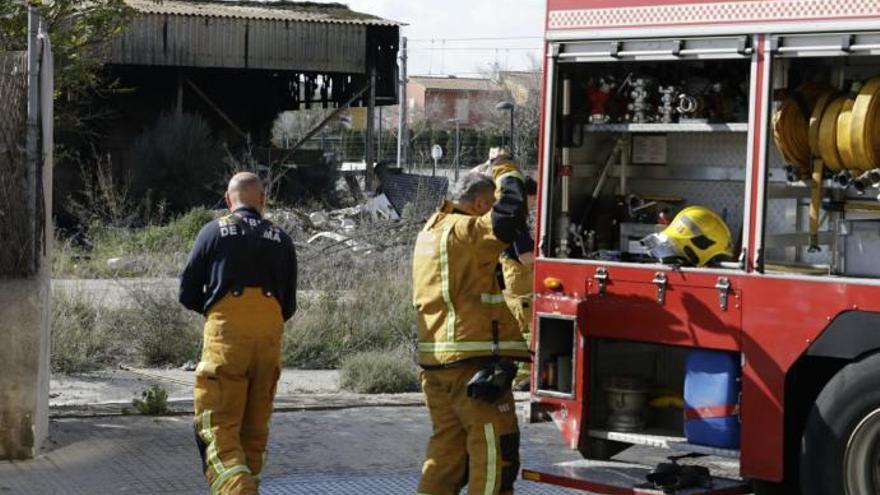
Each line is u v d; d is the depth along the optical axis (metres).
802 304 7.73
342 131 79.00
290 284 8.93
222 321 8.60
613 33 8.49
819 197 8.09
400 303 16.92
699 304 8.10
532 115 38.75
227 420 8.59
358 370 14.07
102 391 13.23
